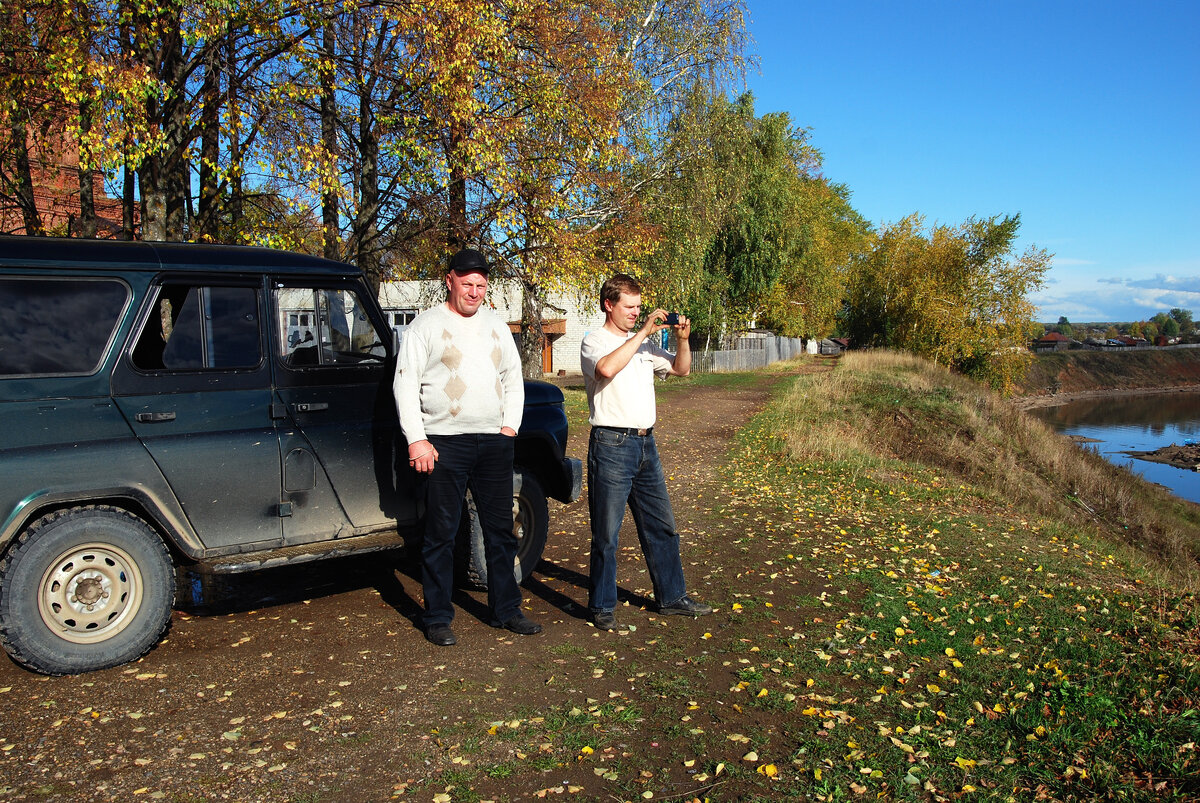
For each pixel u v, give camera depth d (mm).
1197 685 3744
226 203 11359
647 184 21203
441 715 3369
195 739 3107
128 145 8539
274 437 4203
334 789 2783
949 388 25828
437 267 14656
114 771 2852
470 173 12055
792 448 12352
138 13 8711
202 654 3990
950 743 3133
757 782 2869
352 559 5973
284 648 4102
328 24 10117
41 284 3609
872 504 8633
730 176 22953
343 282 4508
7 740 3047
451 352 4105
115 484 3705
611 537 4441
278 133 10102
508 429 4324
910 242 46625
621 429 4383
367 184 12891
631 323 4434
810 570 5848
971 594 5289
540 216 13883
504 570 4414
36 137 9922
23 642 3484
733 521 7598
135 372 3807
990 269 44125
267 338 4215
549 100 13352
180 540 3912
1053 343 140375
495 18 11289
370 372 4598
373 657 4004
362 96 11938
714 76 21641
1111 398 89625
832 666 3975
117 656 3732
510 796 2764
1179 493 26891
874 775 2887
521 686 3689
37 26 8312
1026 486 13164
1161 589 5789
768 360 52031
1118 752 3090
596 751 3090
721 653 4148
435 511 4172
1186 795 2771
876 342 49375
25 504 3469
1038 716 3381
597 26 14984
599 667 3924
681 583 4742
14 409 3496
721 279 39094
